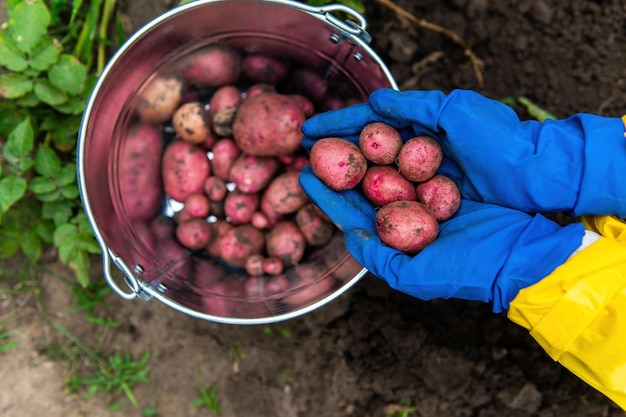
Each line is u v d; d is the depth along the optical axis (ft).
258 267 5.47
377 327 6.02
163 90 5.27
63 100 5.32
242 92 5.90
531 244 3.73
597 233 3.90
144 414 6.23
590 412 5.71
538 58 5.96
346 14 5.79
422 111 4.07
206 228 5.54
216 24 4.88
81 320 6.23
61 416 6.16
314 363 6.18
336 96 5.60
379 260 4.04
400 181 4.33
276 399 6.21
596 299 3.44
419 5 6.03
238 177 5.47
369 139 4.28
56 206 5.58
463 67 6.05
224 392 6.23
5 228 5.66
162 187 5.77
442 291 3.88
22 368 6.16
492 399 5.90
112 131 4.84
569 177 3.83
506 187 3.98
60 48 5.23
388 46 6.10
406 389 6.01
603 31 5.88
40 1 5.09
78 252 5.44
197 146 5.72
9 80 5.20
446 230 4.21
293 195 5.32
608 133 3.70
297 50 5.23
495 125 3.90
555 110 5.96
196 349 6.24
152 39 4.52
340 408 6.18
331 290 4.82
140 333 6.26
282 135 5.14
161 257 5.41
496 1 5.90
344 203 4.39
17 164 5.18
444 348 5.90
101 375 6.19
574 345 3.69
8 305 6.16
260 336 6.21
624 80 5.88
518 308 3.69
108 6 5.80
